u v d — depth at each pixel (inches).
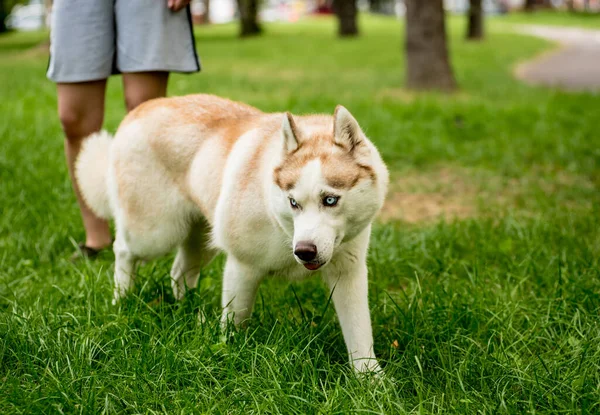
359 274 134.1
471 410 115.4
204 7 1660.9
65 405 115.0
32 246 192.4
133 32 171.0
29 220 207.9
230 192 133.4
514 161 292.7
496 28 1579.7
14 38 1107.3
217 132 146.3
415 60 519.5
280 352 129.3
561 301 152.1
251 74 633.6
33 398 116.2
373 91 509.4
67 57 173.6
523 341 137.9
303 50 940.6
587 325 141.9
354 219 121.3
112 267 177.0
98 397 117.7
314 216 117.0
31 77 522.0
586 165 281.0
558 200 240.1
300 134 122.1
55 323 138.5
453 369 128.3
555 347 138.9
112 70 179.5
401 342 140.6
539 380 122.3
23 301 154.6
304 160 118.9
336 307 135.8
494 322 144.3
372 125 340.5
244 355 130.0
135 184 150.9
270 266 134.7
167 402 118.2
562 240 194.2
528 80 636.7
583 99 437.1
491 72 676.1
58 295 157.5
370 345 133.4
